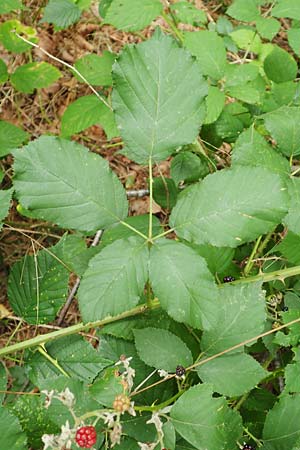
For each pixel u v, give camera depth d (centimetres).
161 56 48
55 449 42
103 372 52
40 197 47
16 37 75
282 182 46
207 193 47
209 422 44
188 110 49
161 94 48
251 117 70
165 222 76
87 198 47
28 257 56
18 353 74
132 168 94
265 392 59
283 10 69
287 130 54
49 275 56
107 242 59
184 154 67
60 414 46
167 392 53
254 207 46
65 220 47
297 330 52
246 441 54
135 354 53
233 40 79
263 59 78
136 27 67
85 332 75
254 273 62
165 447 44
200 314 45
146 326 53
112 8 67
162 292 46
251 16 71
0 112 96
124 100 49
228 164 71
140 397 52
